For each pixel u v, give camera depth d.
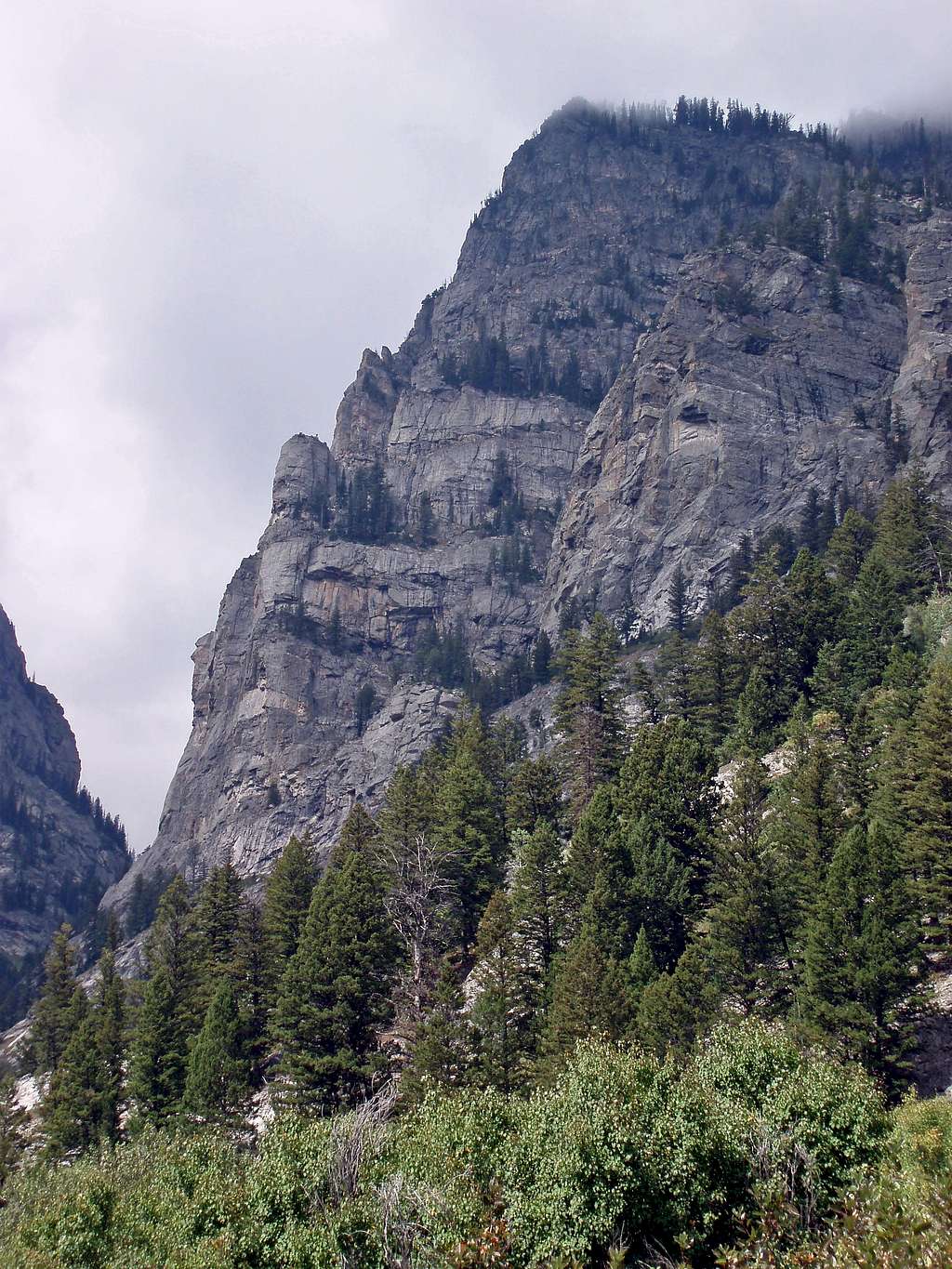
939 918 51.84
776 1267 21.73
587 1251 26.02
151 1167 43.31
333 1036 56.81
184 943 75.00
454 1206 27.44
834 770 65.75
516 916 61.00
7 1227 40.75
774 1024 45.69
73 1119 64.00
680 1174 27.00
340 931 59.66
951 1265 17.33
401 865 70.25
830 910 47.41
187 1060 64.19
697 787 67.00
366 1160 31.83
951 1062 45.19
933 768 54.22
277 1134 34.78
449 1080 48.44
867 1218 19.98
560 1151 27.72
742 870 54.31
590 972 48.19
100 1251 34.41
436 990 55.53
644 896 57.75
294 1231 29.97
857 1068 31.70
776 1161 27.00
